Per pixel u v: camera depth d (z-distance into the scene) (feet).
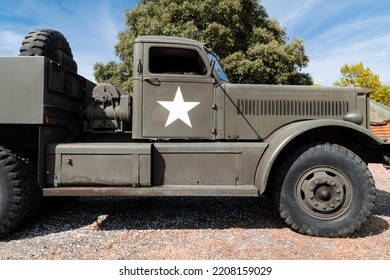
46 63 8.20
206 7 29.86
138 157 8.39
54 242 7.82
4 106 7.97
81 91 10.66
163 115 9.10
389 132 28.78
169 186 8.43
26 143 9.18
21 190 7.99
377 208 11.11
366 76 70.08
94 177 8.37
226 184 8.68
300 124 8.63
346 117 9.27
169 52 9.48
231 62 29.30
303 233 8.28
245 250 7.31
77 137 10.47
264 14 36.24
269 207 11.26
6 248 7.44
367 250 7.32
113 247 7.53
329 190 8.18
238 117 9.38
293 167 8.30
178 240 7.98
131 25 33.40
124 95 9.70
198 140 9.35
